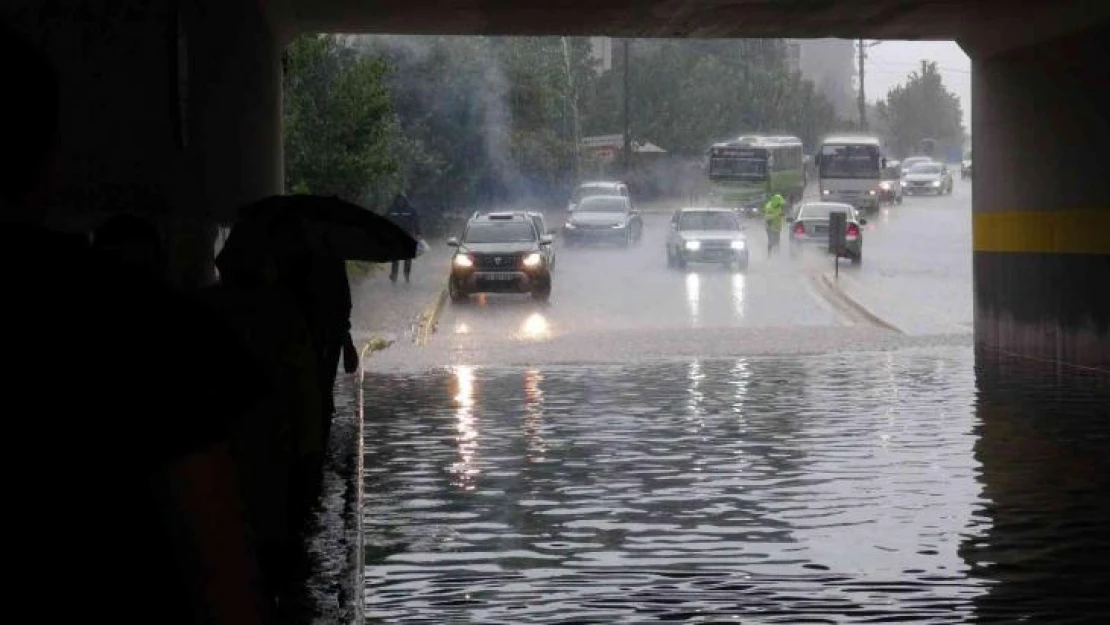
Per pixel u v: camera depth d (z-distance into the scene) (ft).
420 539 75.61
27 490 17.24
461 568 68.90
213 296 59.52
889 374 155.84
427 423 119.85
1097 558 69.87
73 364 17.42
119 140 73.67
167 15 87.51
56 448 17.30
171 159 88.69
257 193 146.61
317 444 60.18
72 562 17.29
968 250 365.40
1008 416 121.08
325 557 68.28
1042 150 162.30
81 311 17.60
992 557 70.33
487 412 126.93
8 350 17.35
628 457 101.65
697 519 80.07
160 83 85.51
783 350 182.80
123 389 17.52
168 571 17.89
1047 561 69.41
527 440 110.11
